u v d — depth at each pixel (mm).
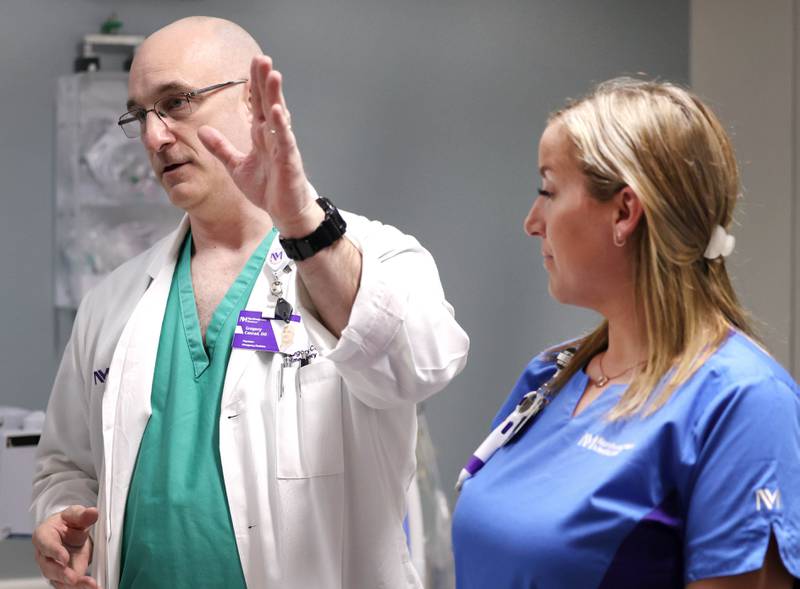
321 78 3740
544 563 1246
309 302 1708
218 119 1940
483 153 3859
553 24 3887
